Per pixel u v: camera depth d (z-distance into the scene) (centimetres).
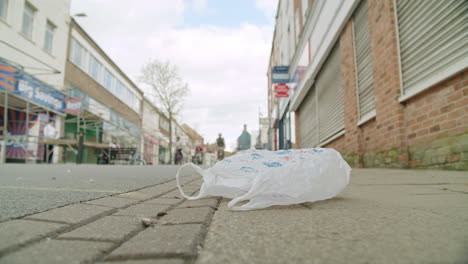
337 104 703
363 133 540
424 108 346
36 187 209
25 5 1255
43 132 1301
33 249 69
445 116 309
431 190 179
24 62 1232
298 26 1136
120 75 2392
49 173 386
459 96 289
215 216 110
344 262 59
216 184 149
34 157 1277
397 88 395
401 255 62
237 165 148
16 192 176
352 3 553
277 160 151
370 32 480
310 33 913
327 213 112
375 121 478
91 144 1325
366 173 343
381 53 438
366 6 518
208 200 152
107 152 1432
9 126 1263
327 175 137
